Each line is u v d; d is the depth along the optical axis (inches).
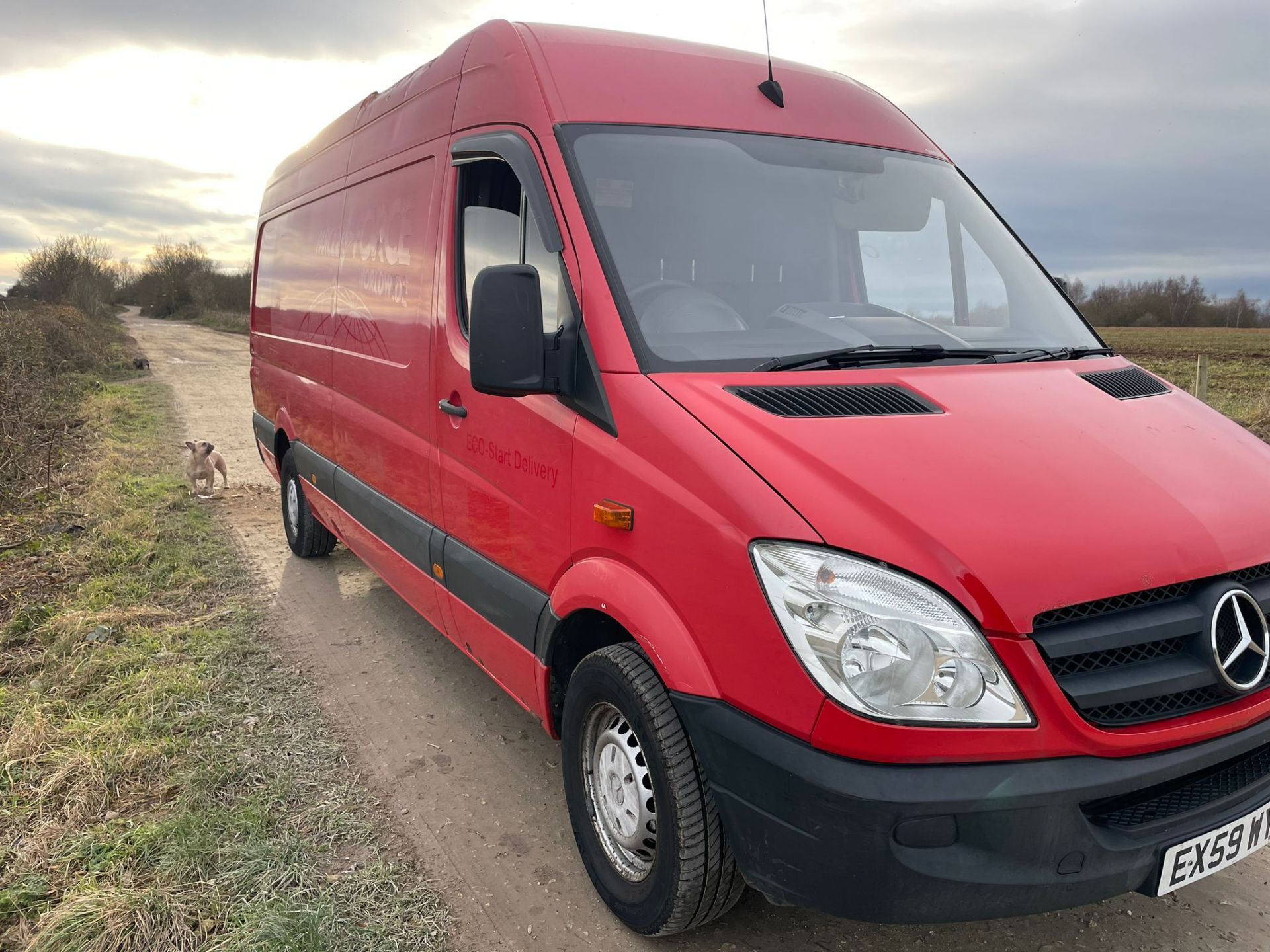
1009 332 128.6
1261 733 86.7
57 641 184.2
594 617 110.9
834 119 137.8
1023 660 77.3
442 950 102.9
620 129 118.3
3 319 556.1
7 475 333.4
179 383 732.0
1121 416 104.7
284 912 104.2
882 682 76.6
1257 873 116.7
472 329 101.8
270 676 175.6
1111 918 108.1
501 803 133.7
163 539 258.7
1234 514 91.0
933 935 105.9
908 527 80.4
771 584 81.7
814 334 112.9
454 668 181.0
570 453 108.4
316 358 218.5
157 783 134.6
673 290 109.0
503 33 131.7
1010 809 76.9
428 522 154.7
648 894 100.2
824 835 78.6
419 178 154.3
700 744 88.7
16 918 106.1
